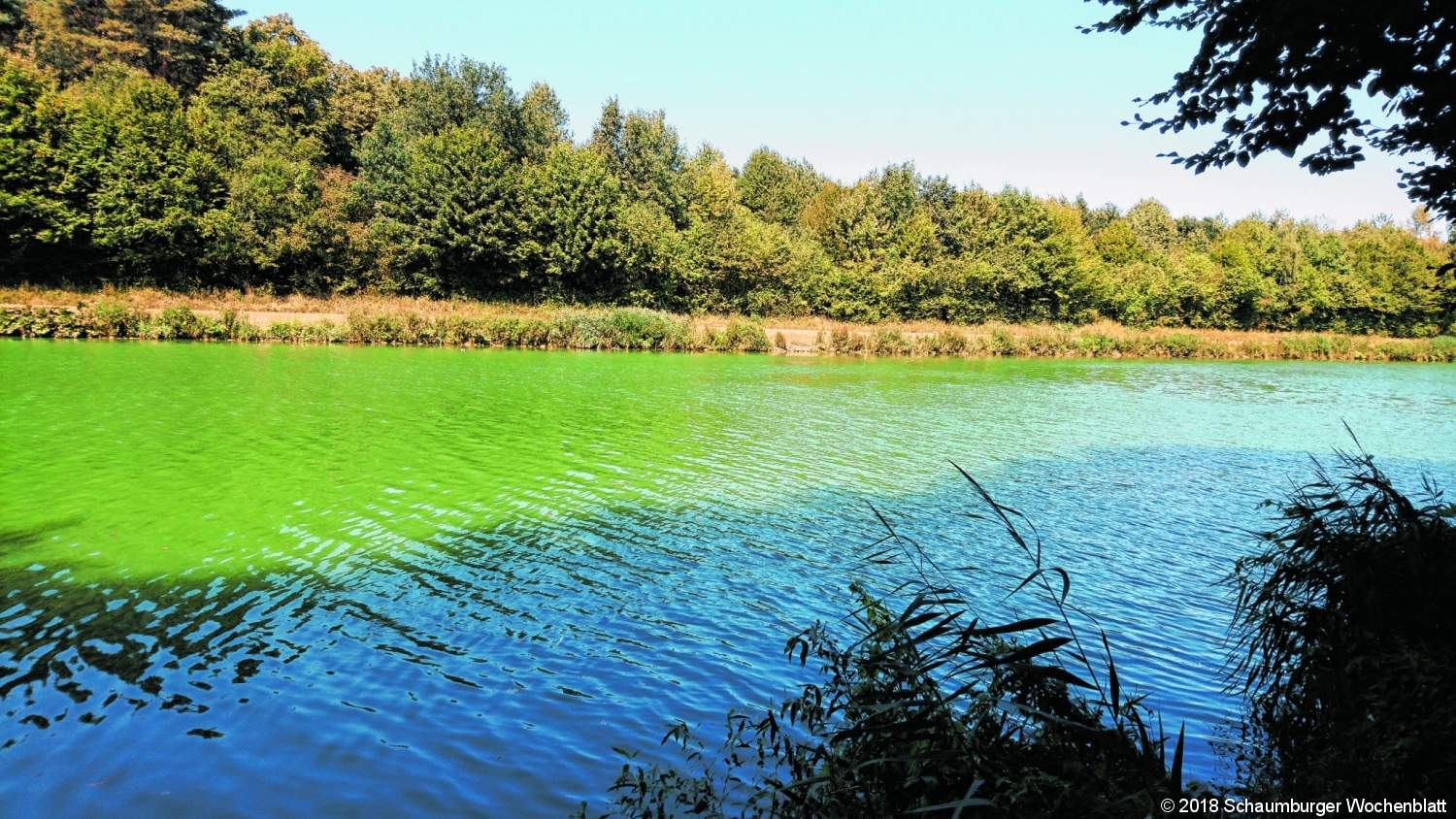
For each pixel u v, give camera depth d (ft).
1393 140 20.95
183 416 59.52
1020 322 222.69
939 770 13.28
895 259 212.43
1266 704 20.53
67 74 201.36
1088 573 33.96
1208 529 41.11
